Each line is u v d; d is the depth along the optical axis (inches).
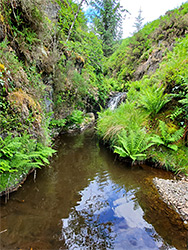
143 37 631.8
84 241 69.2
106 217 84.3
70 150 187.2
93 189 110.3
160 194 104.0
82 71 319.9
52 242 67.1
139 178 126.0
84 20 393.4
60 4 288.5
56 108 232.1
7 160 91.3
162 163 140.3
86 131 281.9
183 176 125.8
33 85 146.1
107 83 546.6
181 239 71.2
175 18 475.5
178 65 188.1
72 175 129.2
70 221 79.9
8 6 122.6
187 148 143.7
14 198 92.0
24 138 105.4
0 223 73.5
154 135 160.4
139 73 515.8
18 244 63.9
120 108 237.0
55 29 226.1
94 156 171.5
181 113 160.7
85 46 350.6
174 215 85.5
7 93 101.6
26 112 116.4
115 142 179.0
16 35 130.6
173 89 175.0
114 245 68.0
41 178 118.6
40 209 86.4
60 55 239.3
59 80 217.5
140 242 69.7
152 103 180.4
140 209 90.9
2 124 94.8
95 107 393.7
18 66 121.0
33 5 140.8
